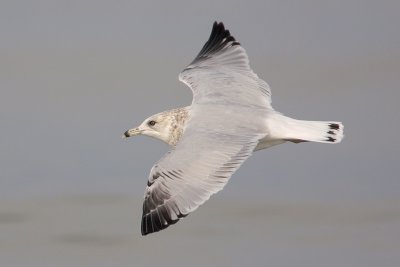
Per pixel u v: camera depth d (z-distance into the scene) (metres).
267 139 14.07
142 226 12.84
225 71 15.45
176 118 15.40
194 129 13.66
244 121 13.96
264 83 15.15
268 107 14.64
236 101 14.61
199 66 15.75
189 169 12.95
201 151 13.16
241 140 13.47
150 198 12.91
